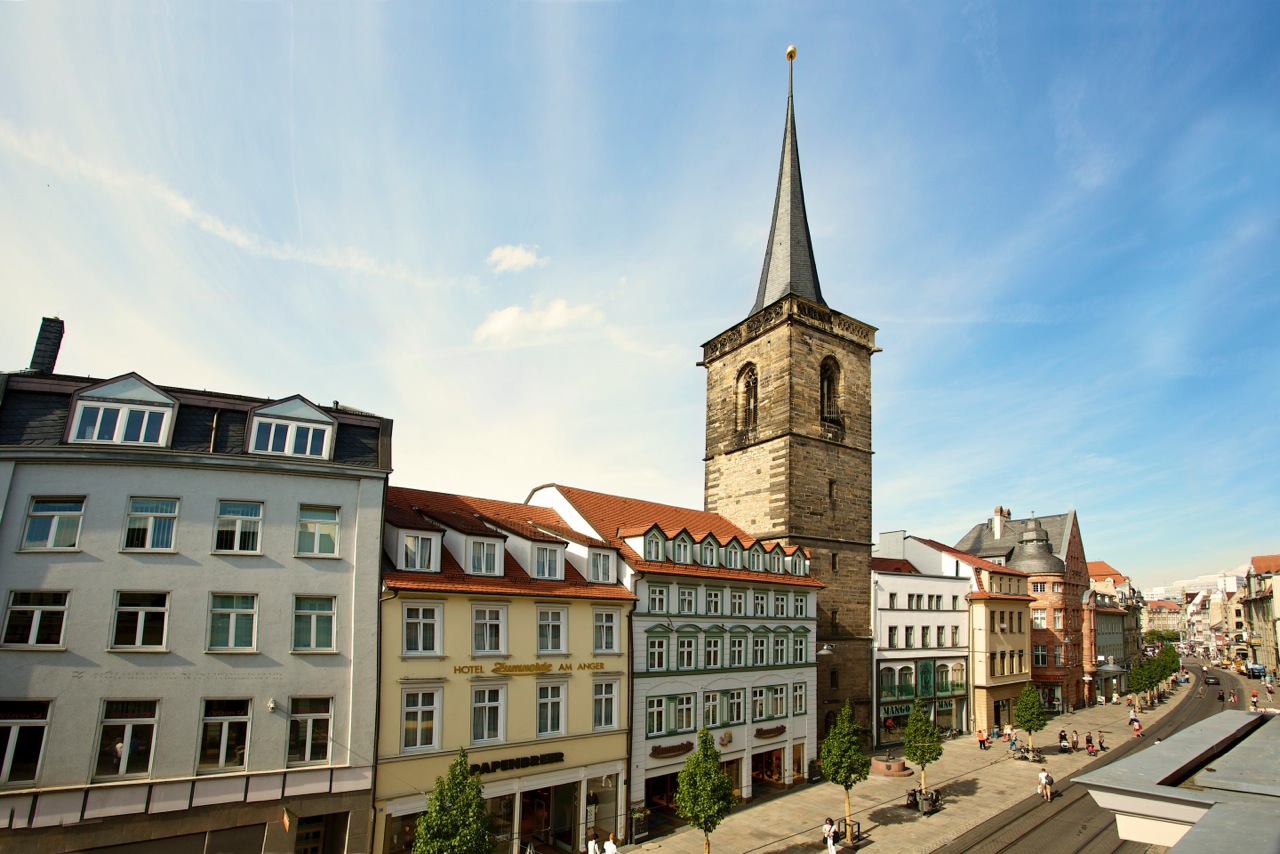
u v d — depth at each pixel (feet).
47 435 90.79
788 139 227.61
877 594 202.80
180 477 94.27
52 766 82.48
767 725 155.33
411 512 118.83
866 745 189.67
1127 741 224.53
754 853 119.65
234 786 88.84
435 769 102.17
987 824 137.18
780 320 194.59
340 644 98.02
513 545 124.16
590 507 155.94
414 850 89.30
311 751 94.58
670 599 140.15
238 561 94.68
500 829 109.91
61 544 88.84
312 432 102.83
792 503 185.68
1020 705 196.75
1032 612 297.94
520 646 114.62
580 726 120.47
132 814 83.82
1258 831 26.58
